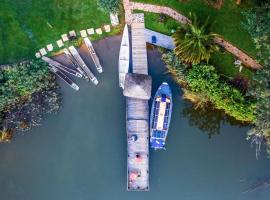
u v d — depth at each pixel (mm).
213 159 47281
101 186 47219
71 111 47031
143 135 45906
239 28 45031
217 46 44750
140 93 44250
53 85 46469
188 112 47094
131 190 46656
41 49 46031
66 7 45781
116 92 46875
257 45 40500
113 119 47062
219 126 47375
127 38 45938
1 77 44656
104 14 45750
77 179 47312
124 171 47125
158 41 46031
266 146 45406
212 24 44125
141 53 46188
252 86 42781
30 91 45625
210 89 44969
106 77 46750
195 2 45219
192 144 47281
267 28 39312
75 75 46562
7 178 47344
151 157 46844
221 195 47156
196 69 44625
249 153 47188
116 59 46531
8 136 46625
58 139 47125
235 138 47281
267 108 39344
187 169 47250
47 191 47312
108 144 47125
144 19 45844
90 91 46906
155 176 47000
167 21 45656
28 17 45844
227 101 45219
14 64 45000
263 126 40250
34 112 46750
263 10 40281
